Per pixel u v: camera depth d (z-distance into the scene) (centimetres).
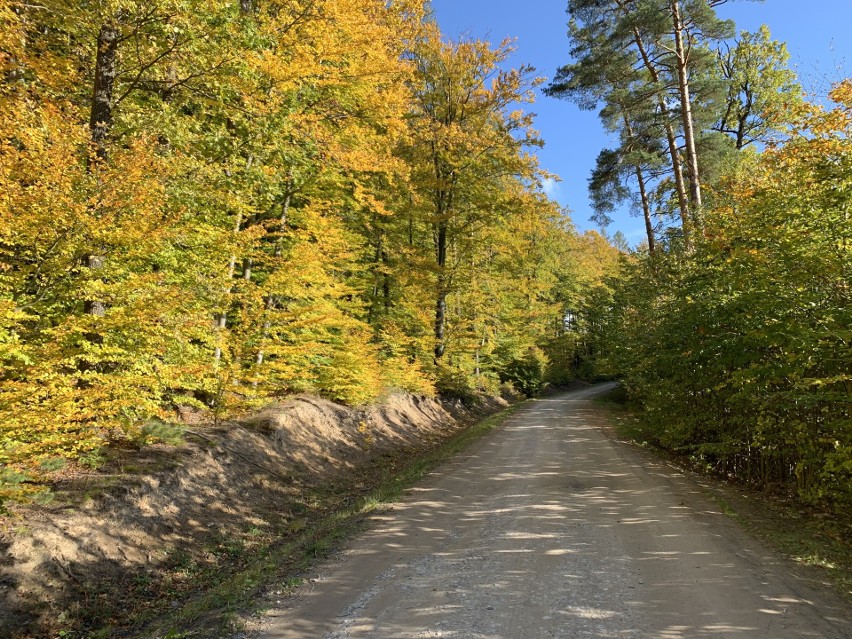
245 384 1134
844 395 613
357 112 1285
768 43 2494
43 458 559
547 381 4722
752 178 1126
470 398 2903
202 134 907
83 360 688
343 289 1423
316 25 1034
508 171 2198
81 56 855
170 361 891
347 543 599
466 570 499
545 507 730
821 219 707
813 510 701
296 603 435
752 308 784
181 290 752
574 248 5297
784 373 692
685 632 362
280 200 1299
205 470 859
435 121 2219
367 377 1599
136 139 712
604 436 1513
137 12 708
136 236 643
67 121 673
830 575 469
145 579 582
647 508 717
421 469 1079
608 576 475
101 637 461
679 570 485
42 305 638
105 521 615
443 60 2214
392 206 2059
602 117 2202
